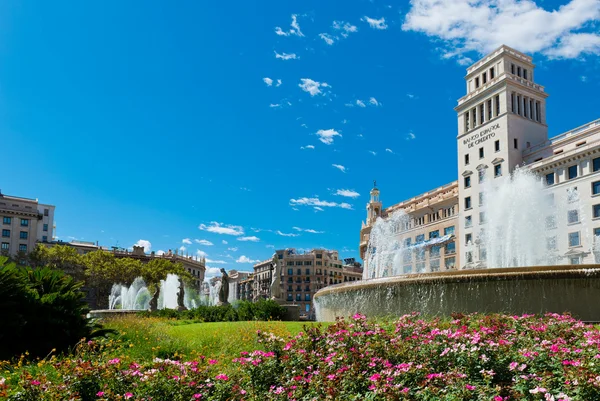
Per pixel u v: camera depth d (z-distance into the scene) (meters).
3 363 13.39
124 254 164.25
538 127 89.44
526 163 84.50
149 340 18.34
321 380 10.96
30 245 131.75
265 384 11.84
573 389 9.52
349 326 15.38
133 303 114.12
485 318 18.17
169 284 117.50
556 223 73.56
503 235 70.25
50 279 18.45
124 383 10.95
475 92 93.94
